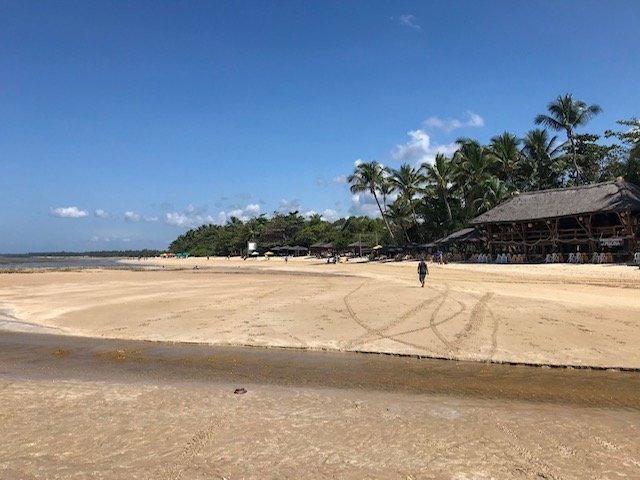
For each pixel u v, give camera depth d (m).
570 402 7.30
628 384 8.22
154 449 5.62
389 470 4.99
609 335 11.54
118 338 13.36
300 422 6.48
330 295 21.42
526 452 5.41
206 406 7.25
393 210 68.94
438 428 6.20
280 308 17.48
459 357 10.16
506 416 6.64
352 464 5.14
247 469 5.05
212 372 9.57
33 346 12.50
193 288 27.38
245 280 34.22
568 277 27.06
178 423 6.49
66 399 7.68
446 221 62.94
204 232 165.50
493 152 57.41
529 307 15.84
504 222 44.84
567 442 5.70
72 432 6.21
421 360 10.16
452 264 46.56
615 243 36.47
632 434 5.95
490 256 46.69
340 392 7.99
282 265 69.00
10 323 16.28
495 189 53.97
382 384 8.48
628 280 24.14
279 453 5.45
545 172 58.88
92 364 10.45
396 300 18.81
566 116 53.34
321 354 10.90
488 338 11.65
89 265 91.94
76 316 17.44
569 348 10.50
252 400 7.55
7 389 8.33
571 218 42.03
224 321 15.20
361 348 11.20
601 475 4.84
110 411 7.05
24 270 62.88
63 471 5.07
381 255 71.12
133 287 29.53
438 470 4.98
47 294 26.25
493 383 8.41
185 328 14.34
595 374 8.87
